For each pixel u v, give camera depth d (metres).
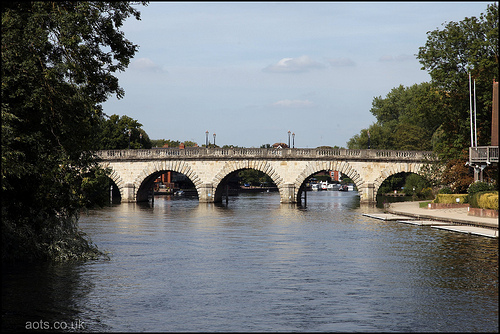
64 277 25.33
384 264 28.50
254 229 45.88
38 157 26.25
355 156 80.81
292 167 82.69
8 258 28.42
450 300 21.23
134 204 84.06
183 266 28.19
